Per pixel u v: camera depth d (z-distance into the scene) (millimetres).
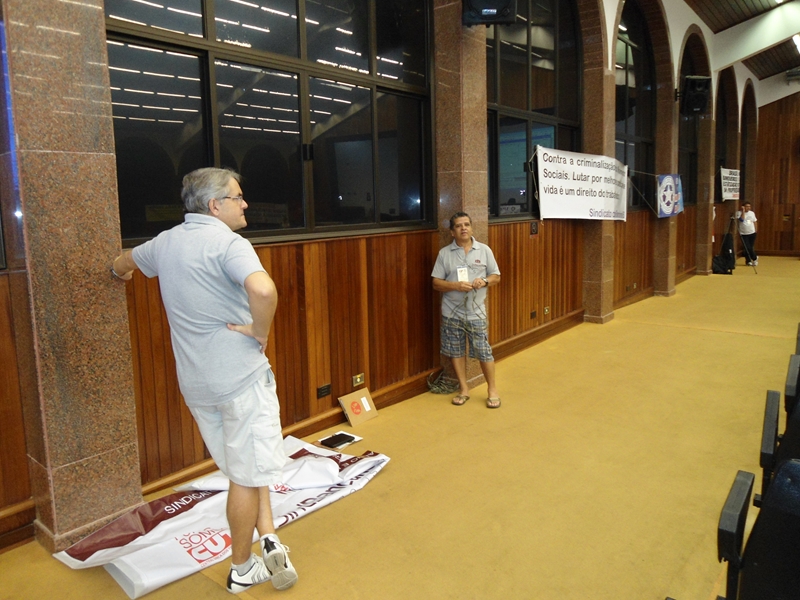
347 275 4211
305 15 3904
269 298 2045
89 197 2609
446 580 2469
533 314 6617
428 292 5004
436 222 5066
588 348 6395
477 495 3205
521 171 6371
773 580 1181
